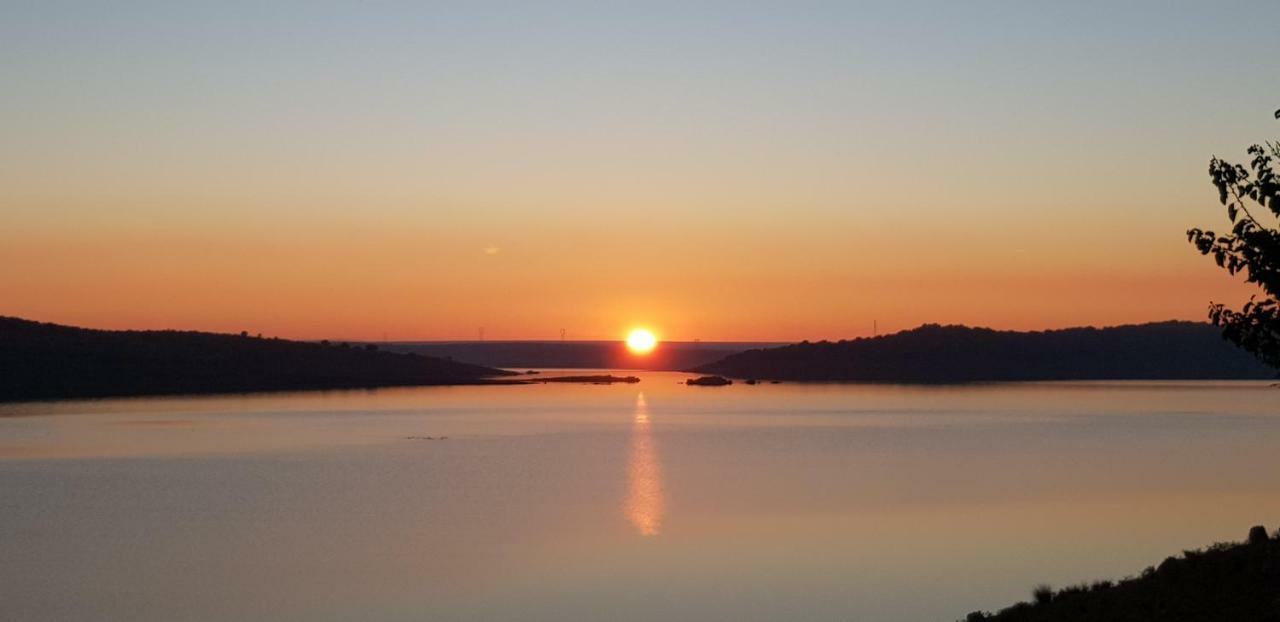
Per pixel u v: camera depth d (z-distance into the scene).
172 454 90.88
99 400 159.12
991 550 45.88
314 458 88.94
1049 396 186.88
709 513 59.34
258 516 59.06
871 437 109.62
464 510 61.25
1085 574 40.00
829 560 44.12
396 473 79.56
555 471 81.19
